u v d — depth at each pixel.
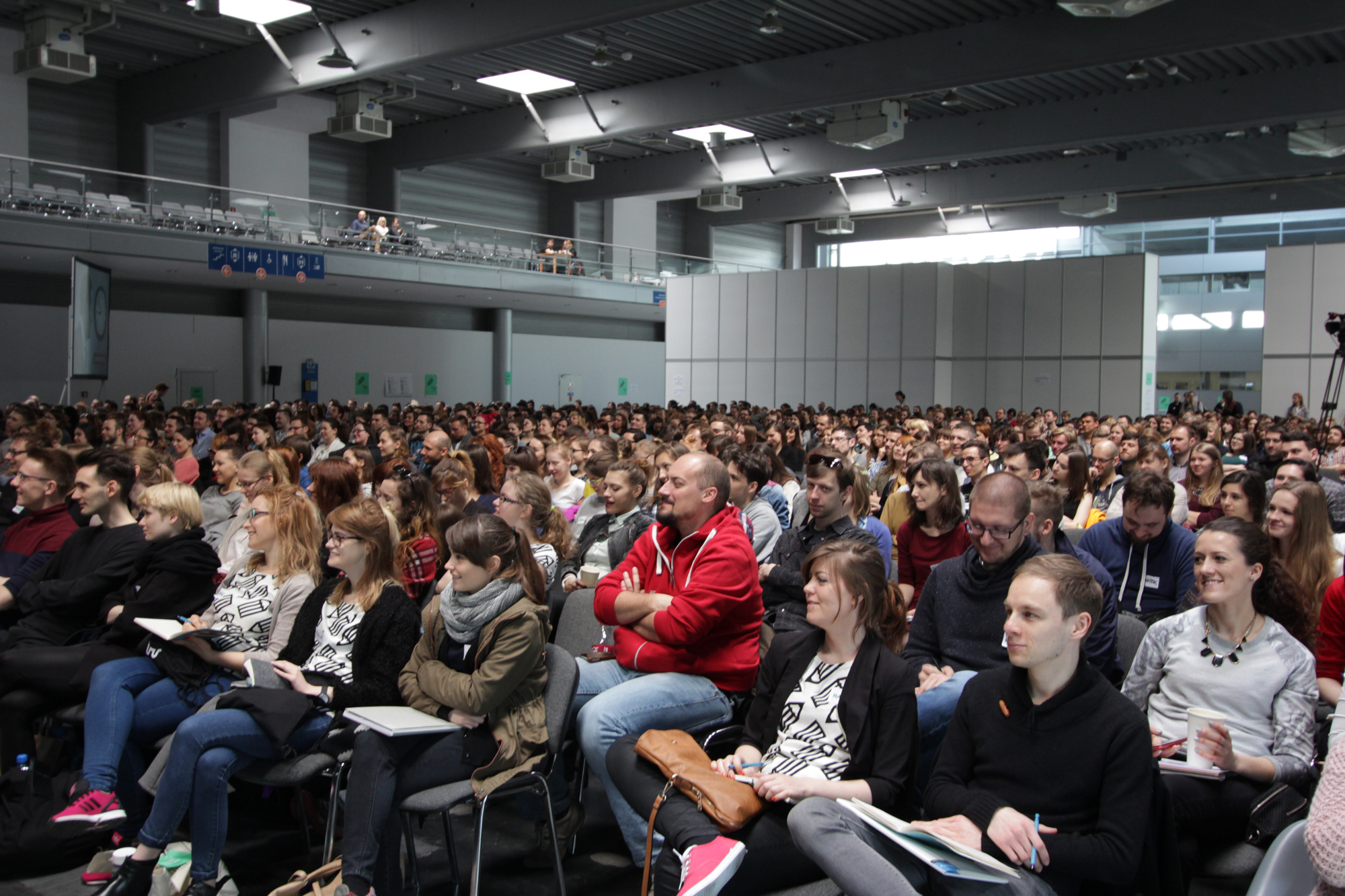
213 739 3.22
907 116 21.50
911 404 21.62
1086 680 2.46
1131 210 27.52
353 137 19.27
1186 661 3.11
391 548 3.69
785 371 23.38
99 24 15.99
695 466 3.55
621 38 16.97
